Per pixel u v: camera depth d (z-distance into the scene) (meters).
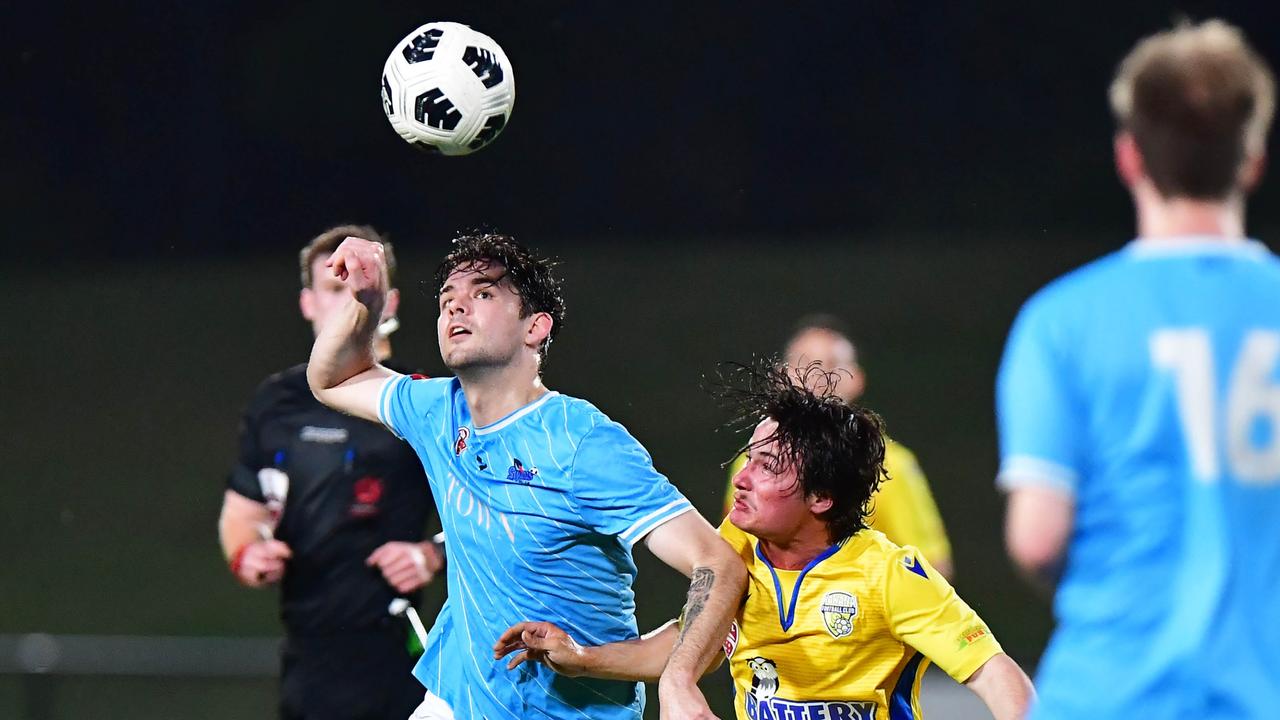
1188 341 8.63
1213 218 8.86
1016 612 40.19
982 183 65.88
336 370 15.06
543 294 13.59
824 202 66.94
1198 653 8.46
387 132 66.88
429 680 14.37
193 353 60.66
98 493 51.03
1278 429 8.61
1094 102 65.00
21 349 61.78
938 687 26.88
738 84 67.38
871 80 66.62
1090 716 8.70
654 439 52.19
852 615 12.82
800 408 13.12
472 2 67.56
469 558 13.69
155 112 67.25
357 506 18.05
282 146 67.25
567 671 12.90
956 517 46.69
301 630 18.14
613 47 67.50
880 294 62.38
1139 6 64.06
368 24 66.75
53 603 42.88
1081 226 65.19
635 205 67.75
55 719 27.66
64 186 67.44
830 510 12.98
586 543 13.32
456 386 14.24
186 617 41.53
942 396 54.53
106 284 66.31
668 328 61.03
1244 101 8.60
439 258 65.38
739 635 13.48
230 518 18.66
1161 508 8.59
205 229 67.12
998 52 65.69
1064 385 8.77
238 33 67.19
